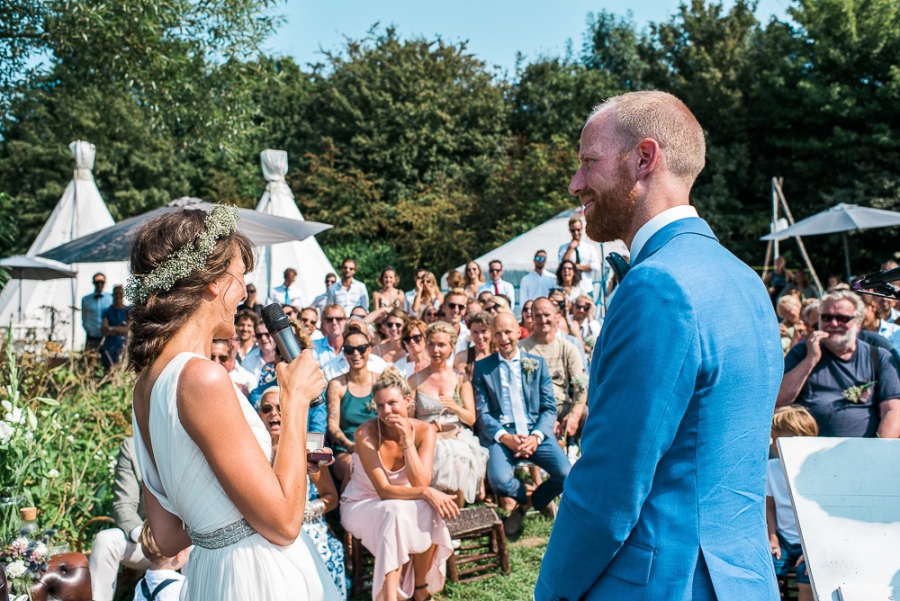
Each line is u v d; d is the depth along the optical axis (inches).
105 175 1072.2
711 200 884.0
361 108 1147.3
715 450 57.9
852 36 828.0
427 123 1123.3
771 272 614.5
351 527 161.3
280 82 512.1
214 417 61.2
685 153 64.2
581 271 397.4
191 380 61.7
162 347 65.2
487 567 177.2
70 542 170.6
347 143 1146.0
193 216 67.9
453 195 1039.6
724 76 927.7
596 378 62.4
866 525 71.6
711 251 61.8
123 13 416.2
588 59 1189.7
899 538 70.7
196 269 65.3
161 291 65.1
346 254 1020.5
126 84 447.5
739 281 60.9
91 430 236.5
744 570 57.7
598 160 66.2
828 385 160.4
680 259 60.1
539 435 202.5
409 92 1149.7
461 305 290.5
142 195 1083.3
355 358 196.5
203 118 484.1
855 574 69.6
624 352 58.1
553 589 62.8
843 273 863.1
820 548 71.1
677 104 65.5
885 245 824.3
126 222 274.4
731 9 973.2
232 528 64.1
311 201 1060.5
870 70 845.2
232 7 455.5
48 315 477.7
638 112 64.6
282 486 63.1
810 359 161.0
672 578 57.4
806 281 519.8
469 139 1149.1
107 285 514.3
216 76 477.7
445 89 1156.5
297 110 1208.2
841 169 868.0
